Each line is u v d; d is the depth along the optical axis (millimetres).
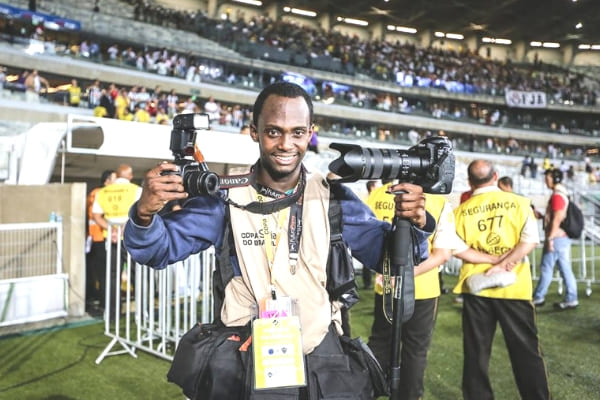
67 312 5289
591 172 27516
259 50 25734
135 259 1298
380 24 37281
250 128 1438
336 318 1407
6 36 17766
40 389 3488
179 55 23703
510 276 2893
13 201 5781
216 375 1281
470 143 26953
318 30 33688
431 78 30812
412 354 2811
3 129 15336
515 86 33969
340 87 27734
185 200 1415
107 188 5691
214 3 30828
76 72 19297
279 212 1377
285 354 1263
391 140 26891
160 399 3359
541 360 2883
